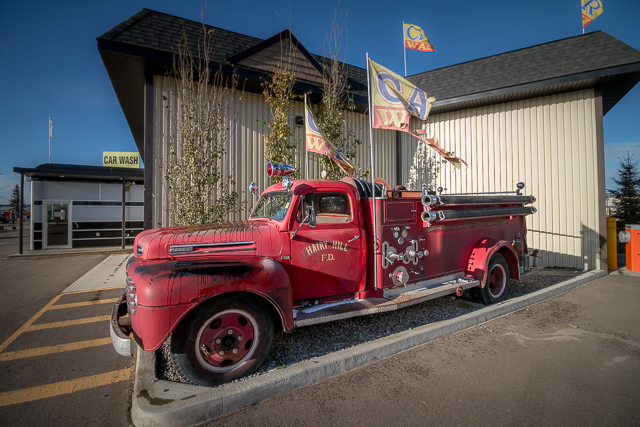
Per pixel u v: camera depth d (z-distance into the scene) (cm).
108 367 337
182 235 319
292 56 806
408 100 455
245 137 803
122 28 673
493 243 516
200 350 278
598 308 506
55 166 1284
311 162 882
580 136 780
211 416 243
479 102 869
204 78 692
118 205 1378
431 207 434
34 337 415
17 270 863
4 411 261
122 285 687
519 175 850
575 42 814
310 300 367
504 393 274
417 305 505
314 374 293
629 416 243
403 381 293
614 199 1460
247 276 287
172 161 672
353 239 390
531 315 475
